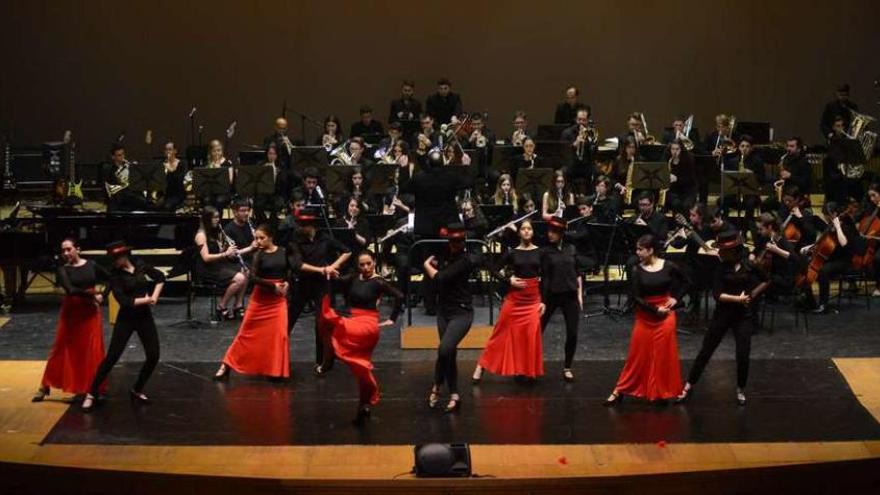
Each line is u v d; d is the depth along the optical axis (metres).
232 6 21.17
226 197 17.02
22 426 11.21
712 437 10.90
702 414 11.45
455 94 19.12
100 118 21.14
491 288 13.55
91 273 11.70
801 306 14.91
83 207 18.88
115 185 17.08
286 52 21.31
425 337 13.51
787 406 11.66
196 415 11.47
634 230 14.70
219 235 14.68
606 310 14.82
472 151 17.00
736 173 16.12
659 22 21.31
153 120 21.23
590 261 15.09
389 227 15.57
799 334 13.98
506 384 12.33
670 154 17.19
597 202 16.20
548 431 11.04
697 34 21.31
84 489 8.97
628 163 17.53
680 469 10.24
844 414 11.45
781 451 10.62
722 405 11.70
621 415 11.43
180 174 17.11
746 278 11.43
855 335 13.92
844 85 18.72
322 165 17.08
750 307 11.66
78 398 11.92
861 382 12.31
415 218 14.55
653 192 16.62
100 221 15.00
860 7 21.22
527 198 15.73
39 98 21.05
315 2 21.27
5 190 18.66
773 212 17.02
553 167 17.38
